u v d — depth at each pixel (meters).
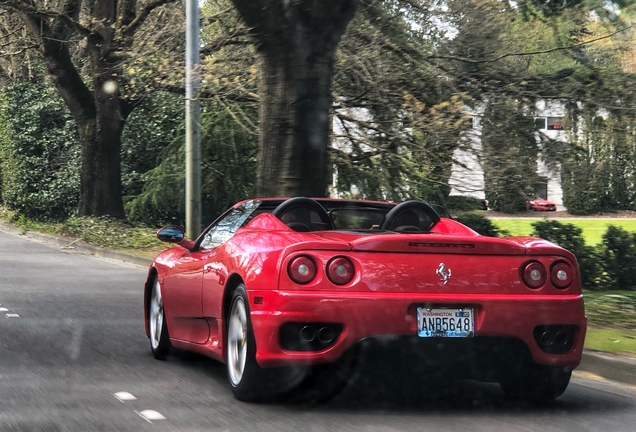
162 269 7.53
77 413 5.45
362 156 17.72
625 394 6.43
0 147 32.84
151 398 5.91
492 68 16.30
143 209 24.80
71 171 30.47
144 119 28.14
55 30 23.45
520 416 5.54
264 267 5.32
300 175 12.20
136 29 22.44
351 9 12.35
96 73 23.48
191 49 17.36
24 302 11.61
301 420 5.27
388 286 5.18
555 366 5.47
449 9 16.03
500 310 5.29
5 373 6.78
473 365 5.39
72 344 8.29
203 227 25.38
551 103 16.08
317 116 12.31
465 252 5.36
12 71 33.16
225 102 18.75
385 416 5.43
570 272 5.52
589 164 15.93
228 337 5.92
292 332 5.20
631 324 9.45
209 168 23.19
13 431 4.99
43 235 26.09
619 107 15.61
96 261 19.11
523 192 16.19
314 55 12.24
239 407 5.63
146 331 7.95
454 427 5.18
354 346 5.14
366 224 6.69
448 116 15.48
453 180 16.28
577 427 5.24
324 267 5.18
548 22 14.94
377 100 16.95
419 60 16.50
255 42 12.27
